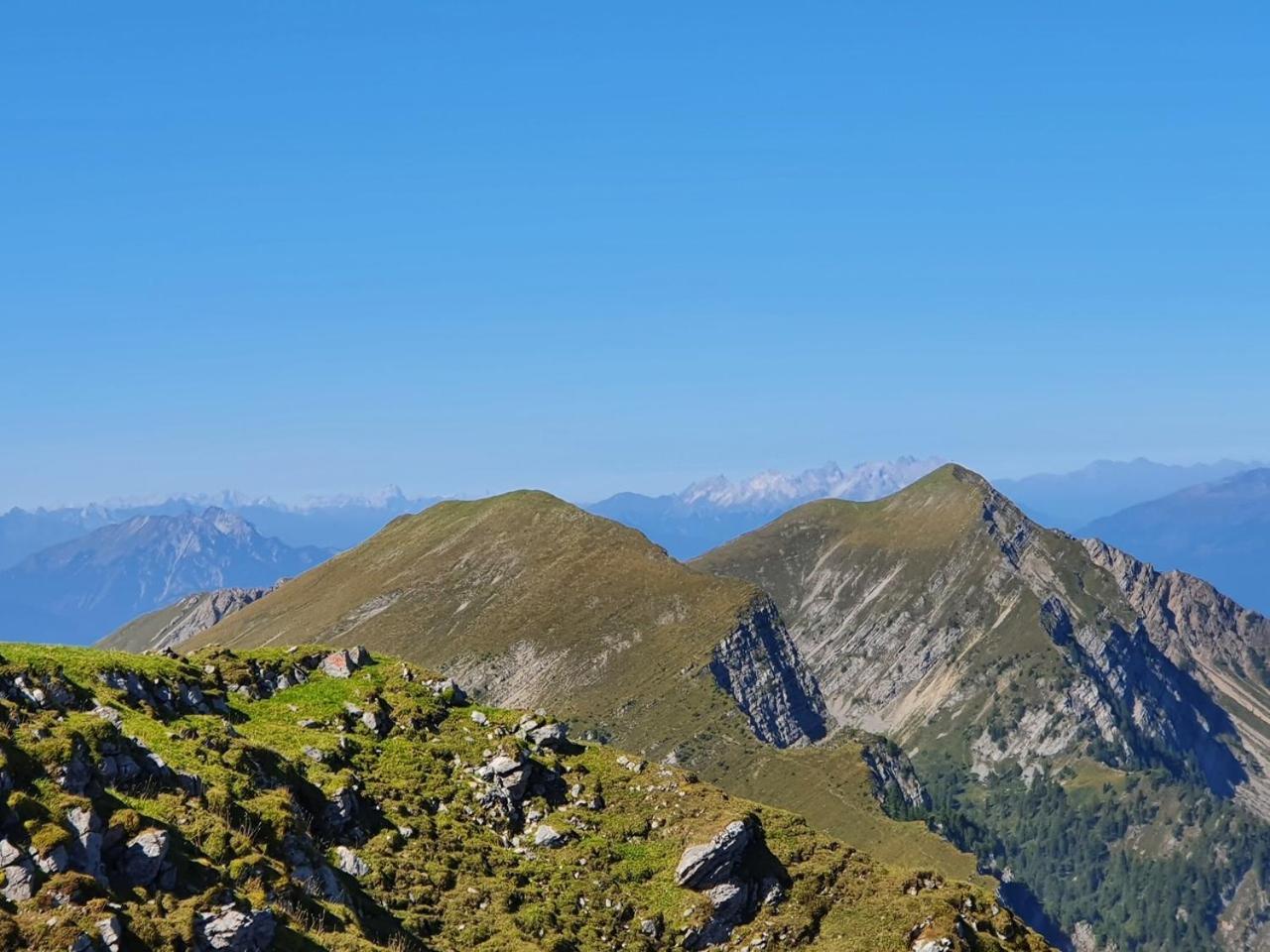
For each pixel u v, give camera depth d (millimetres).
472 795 84875
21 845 47906
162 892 50531
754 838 84562
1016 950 80938
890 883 84625
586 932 75688
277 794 66500
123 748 59969
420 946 66500
